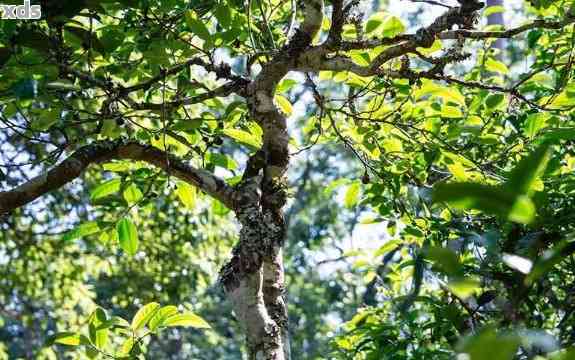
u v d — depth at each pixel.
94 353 3.32
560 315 4.18
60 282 10.64
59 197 10.24
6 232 10.18
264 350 3.42
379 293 5.75
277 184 3.77
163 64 3.68
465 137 5.21
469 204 1.16
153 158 3.83
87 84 3.85
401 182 4.50
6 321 15.68
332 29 3.65
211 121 4.18
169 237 10.02
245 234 3.60
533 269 1.23
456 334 4.29
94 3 3.01
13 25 3.03
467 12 3.59
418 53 3.71
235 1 3.95
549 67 4.00
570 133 2.93
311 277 18.62
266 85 3.79
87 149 3.74
